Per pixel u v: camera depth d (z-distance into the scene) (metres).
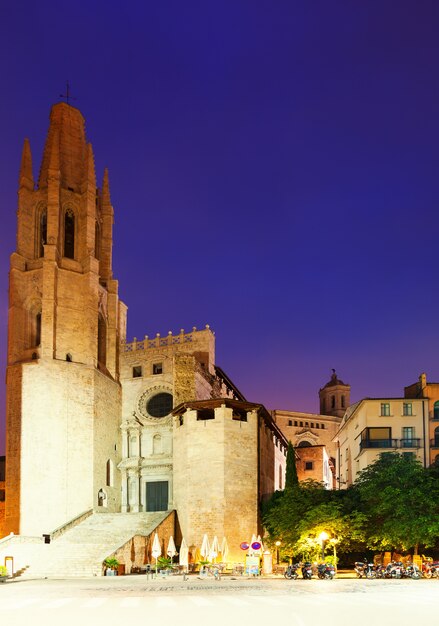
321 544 50.19
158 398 86.12
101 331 87.06
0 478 99.19
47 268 80.00
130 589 36.34
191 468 67.56
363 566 46.94
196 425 68.38
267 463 79.06
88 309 81.69
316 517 55.53
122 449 84.62
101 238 90.56
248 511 67.00
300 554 58.53
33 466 74.31
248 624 18.50
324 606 24.05
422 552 58.69
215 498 65.69
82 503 75.50
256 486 68.38
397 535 51.34
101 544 60.81
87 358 80.50
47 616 21.39
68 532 67.44
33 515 73.00
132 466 82.94
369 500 56.47
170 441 82.69
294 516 59.75
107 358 86.44
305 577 45.88
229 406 68.75
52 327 78.56
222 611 22.31
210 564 52.50
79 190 87.38
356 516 55.00
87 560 57.72
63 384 77.44
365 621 19.25
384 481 56.00
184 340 88.25
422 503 52.75
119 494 83.12
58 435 75.75
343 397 143.00
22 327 81.00
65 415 76.75
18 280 81.69
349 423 91.62
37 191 85.81
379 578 45.72
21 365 77.44
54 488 74.06
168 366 86.12
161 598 28.84
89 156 87.19
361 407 80.62
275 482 86.38
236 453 67.62
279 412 124.25
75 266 83.56
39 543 64.06
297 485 64.50
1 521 89.56
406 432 77.12
